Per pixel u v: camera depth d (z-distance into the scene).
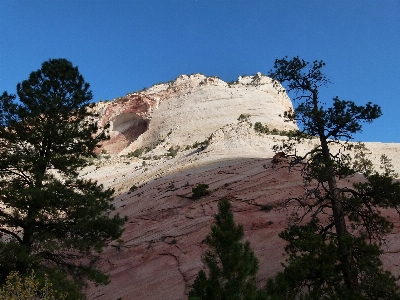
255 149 48.59
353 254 12.59
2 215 18.27
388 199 13.90
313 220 14.45
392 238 17.33
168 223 27.05
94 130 21.50
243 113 103.88
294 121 15.99
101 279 18.05
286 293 11.53
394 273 15.15
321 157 15.23
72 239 18.11
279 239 20.05
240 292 11.05
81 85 22.48
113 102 122.31
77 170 21.09
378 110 14.34
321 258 12.19
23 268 16.19
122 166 66.75
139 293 19.11
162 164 56.78
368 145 52.97
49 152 20.11
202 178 34.72
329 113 14.90
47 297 11.52
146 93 120.25
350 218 14.96
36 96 20.70
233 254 11.61
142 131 112.94
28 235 18.09
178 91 118.31
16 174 19.70
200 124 100.88
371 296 12.02
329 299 11.23
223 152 48.28
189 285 18.31
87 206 18.56
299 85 16.22
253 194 26.98
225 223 12.76
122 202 36.69
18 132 19.86
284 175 28.95
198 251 21.39
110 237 20.48
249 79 127.94
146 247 24.33
